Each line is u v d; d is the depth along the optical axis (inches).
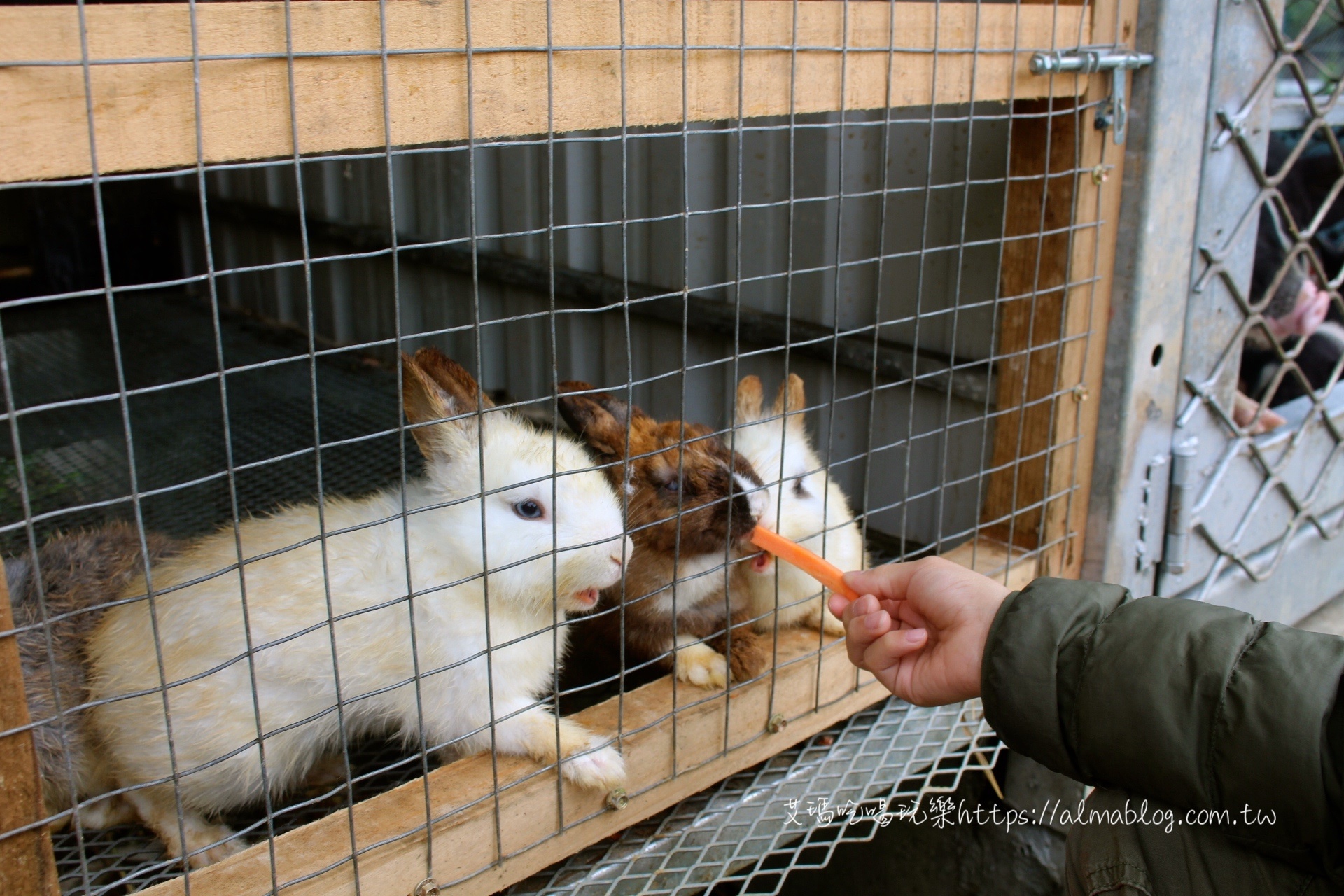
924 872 127.7
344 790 93.6
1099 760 62.8
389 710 85.4
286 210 249.3
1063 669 64.3
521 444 87.7
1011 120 99.3
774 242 165.5
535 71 64.3
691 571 101.0
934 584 74.2
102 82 48.9
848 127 152.0
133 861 81.8
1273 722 56.6
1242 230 122.7
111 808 84.7
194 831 83.0
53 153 48.1
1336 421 153.4
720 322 173.0
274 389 193.6
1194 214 116.7
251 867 67.9
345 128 57.4
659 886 90.8
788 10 76.4
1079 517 121.6
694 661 98.1
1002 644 66.5
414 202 222.2
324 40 55.5
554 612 80.9
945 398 151.7
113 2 63.8
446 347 225.9
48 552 89.6
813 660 100.3
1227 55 113.0
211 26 51.6
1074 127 106.0
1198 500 131.5
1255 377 186.9
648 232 183.2
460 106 61.6
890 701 114.3
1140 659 61.5
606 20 66.6
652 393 191.6
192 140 52.1
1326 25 144.9
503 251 209.6
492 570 70.3
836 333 86.5
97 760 82.3
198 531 131.0
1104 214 110.8
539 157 196.4
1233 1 111.4
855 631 75.6
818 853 126.0
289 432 169.3
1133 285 113.3
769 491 106.2
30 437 166.2
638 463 101.3
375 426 171.6
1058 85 100.2
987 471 107.2
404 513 63.8
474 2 60.6
